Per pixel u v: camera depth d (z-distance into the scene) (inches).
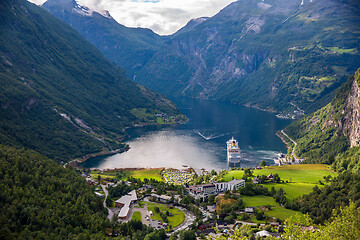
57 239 6806.1
